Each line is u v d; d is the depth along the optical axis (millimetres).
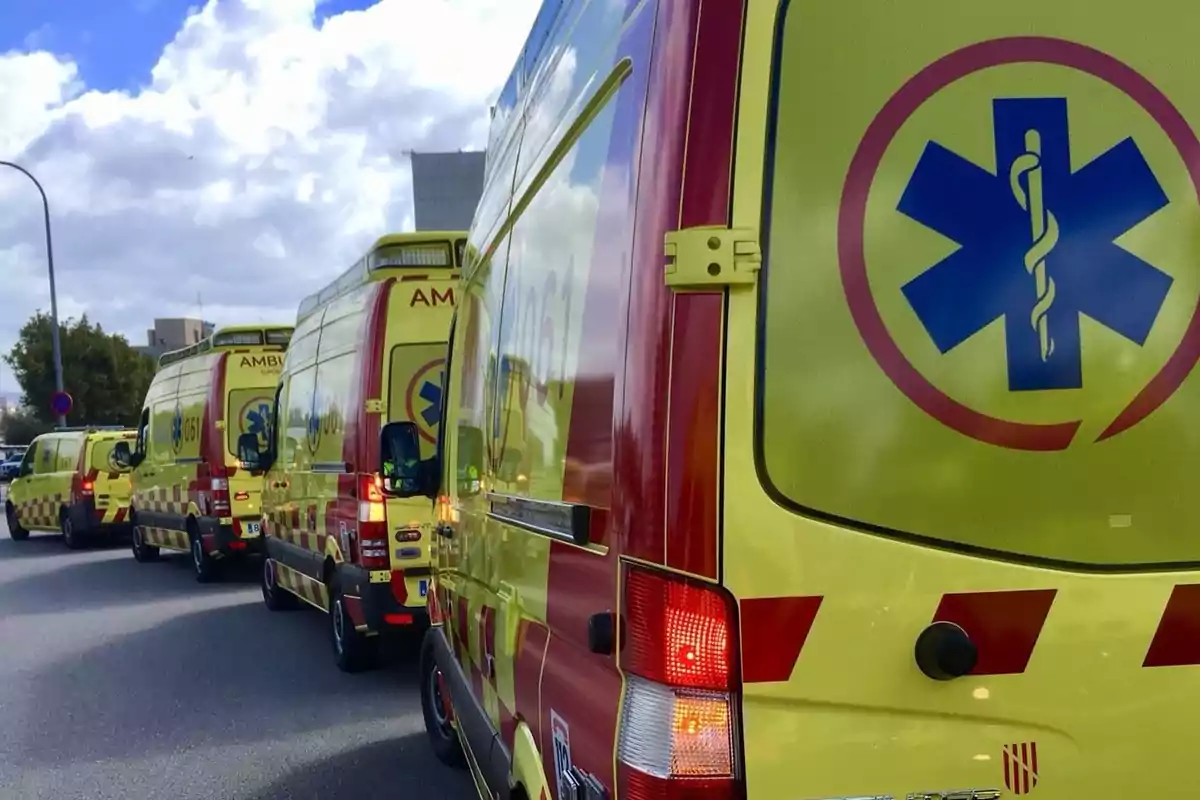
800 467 1811
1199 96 1949
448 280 6684
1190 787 1930
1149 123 1933
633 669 1892
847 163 1850
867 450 1832
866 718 1824
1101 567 1900
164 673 7652
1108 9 1924
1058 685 1883
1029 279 1882
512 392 3133
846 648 1814
